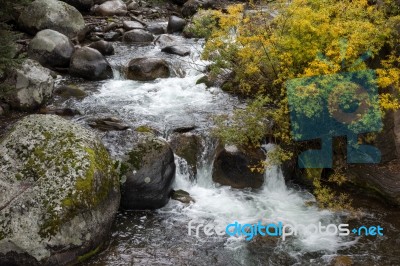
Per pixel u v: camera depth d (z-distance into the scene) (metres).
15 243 4.76
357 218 5.98
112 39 10.86
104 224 5.31
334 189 6.59
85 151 5.39
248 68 6.68
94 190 5.19
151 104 7.96
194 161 6.70
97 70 8.88
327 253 5.35
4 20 9.14
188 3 12.62
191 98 8.20
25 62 7.93
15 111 7.70
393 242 5.53
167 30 11.48
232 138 6.48
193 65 9.38
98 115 7.46
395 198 6.14
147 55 9.88
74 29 10.59
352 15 6.34
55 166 5.21
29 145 5.46
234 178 6.52
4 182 5.17
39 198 4.96
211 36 7.33
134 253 5.27
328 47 5.97
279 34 6.57
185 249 5.37
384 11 6.53
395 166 6.38
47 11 10.40
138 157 6.01
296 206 6.24
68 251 4.93
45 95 7.91
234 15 6.86
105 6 12.14
